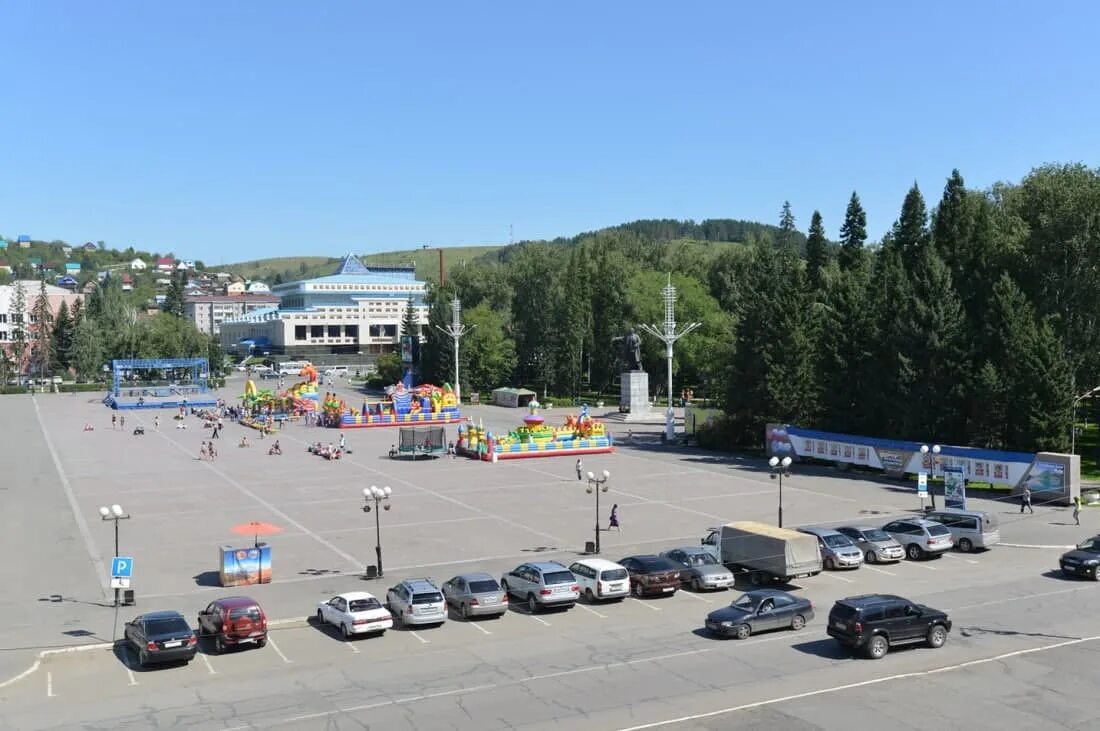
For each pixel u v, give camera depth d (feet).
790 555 138.62
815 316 326.24
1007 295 247.70
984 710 86.79
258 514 209.46
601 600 134.62
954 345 251.19
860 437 264.11
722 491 233.76
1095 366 268.82
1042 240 274.36
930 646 106.93
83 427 426.10
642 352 499.51
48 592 143.33
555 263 632.79
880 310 280.10
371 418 415.44
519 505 217.56
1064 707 87.35
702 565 143.74
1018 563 154.10
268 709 90.07
